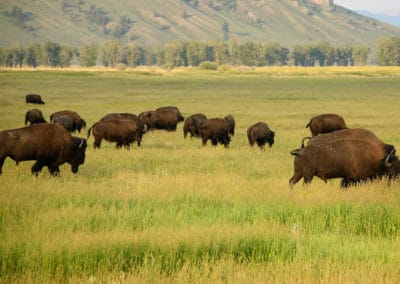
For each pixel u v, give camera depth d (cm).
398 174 5253
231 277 2733
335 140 5281
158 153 8231
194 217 3944
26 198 4431
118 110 17500
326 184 5341
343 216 4078
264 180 5666
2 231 3450
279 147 9388
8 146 5625
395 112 17338
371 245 3334
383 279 2747
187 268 2839
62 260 2883
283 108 19288
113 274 2728
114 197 4591
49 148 5806
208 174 6022
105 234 3334
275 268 2906
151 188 4962
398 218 3956
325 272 2792
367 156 5191
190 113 16875
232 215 4059
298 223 3719
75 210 3994
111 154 7975
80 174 6112
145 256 2975
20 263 2836
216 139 9625
